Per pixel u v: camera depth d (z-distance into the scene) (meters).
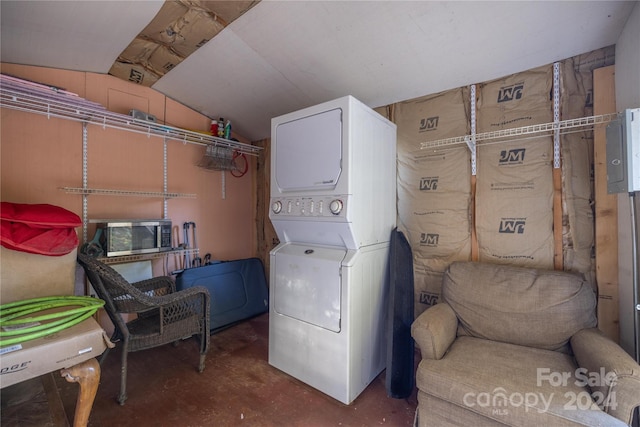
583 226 1.79
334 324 1.80
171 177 3.02
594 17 1.53
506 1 1.51
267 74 2.46
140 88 2.75
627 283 1.55
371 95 2.50
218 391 1.90
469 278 1.93
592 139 1.77
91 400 1.31
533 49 1.80
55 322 1.28
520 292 1.75
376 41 1.91
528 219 1.97
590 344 1.36
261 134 3.60
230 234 3.58
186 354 2.38
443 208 2.30
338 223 1.80
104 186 2.55
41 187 2.24
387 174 2.20
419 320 1.62
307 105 2.84
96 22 1.84
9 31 1.81
